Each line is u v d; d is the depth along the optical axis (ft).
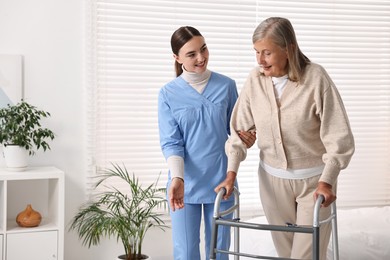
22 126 12.90
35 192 13.87
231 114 10.50
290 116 8.73
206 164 10.30
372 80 15.97
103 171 14.15
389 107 16.08
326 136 8.55
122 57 14.17
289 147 8.96
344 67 15.72
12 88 13.51
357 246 11.73
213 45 14.74
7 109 12.96
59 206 12.76
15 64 13.50
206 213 10.52
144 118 14.42
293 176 9.04
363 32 15.87
